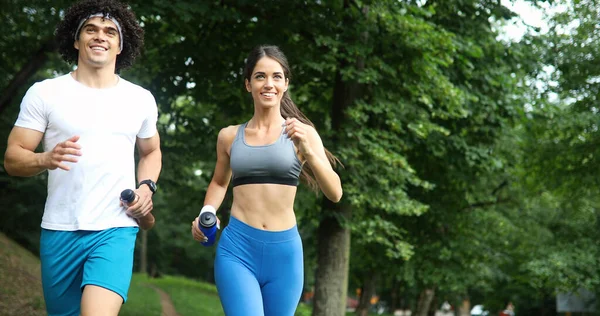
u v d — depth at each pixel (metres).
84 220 3.59
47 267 3.65
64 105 3.66
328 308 13.48
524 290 30.75
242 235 4.03
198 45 12.52
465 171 15.98
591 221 21.58
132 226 3.73
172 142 14.27
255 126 4.13
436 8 13.52
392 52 12.38
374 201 12.61
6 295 11.19
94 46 3.72
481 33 13.84
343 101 13.17
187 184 17.27
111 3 3.79
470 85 13.91
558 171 20.34
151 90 13.41
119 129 3.73
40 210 20.62
